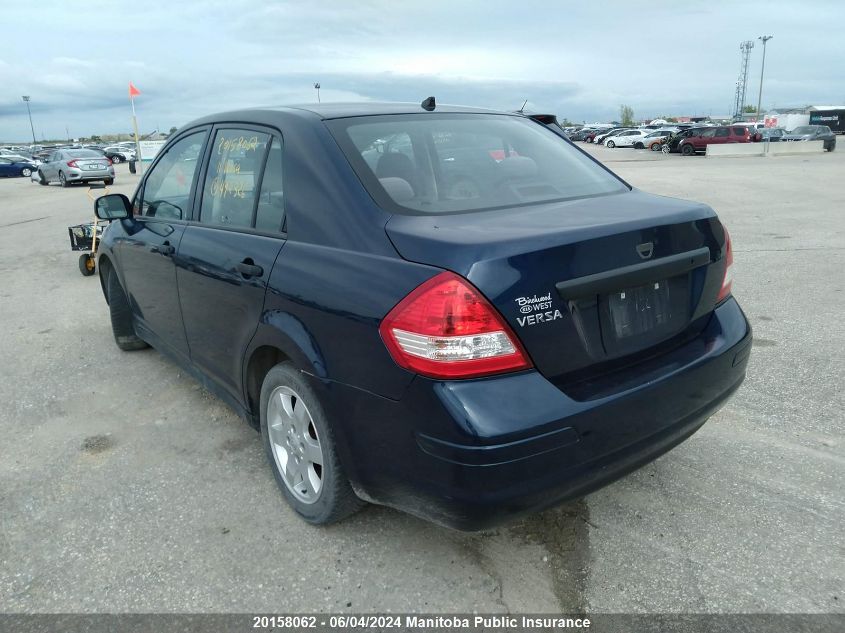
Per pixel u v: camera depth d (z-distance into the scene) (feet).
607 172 10.84
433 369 6.75
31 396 14.37
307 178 8.84
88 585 8.35
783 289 21.11
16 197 70.74
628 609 7.70
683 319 8.61
